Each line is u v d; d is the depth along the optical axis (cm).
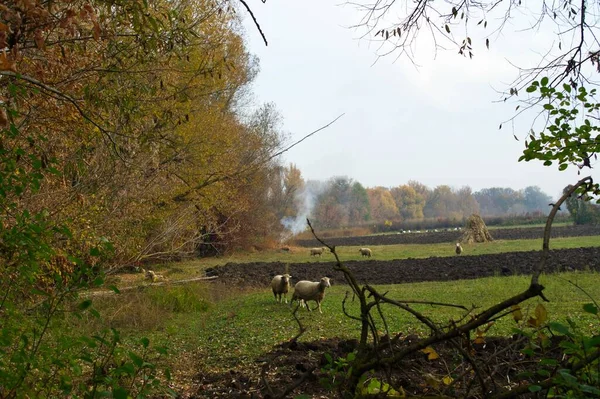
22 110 870
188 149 1847
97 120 963
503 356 673
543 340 366
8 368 488
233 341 1215
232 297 2073
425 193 13975
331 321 1396
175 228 1606
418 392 633
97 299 1426
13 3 582
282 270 3034
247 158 2773
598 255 2900
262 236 5081
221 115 2683
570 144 619
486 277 2367
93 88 830
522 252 3388
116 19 765
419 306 1540
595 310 319
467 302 1586
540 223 8112
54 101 873
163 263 3100
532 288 297
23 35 626
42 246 501
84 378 645
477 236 4966
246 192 3947
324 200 10962
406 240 6303
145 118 1015
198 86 1263
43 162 587
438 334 334
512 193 16200
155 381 448
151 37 789
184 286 1903
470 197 14138
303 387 782
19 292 569
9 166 532
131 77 884
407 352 342
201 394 808
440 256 3650
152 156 1199
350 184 11706
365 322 365
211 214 2383
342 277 2675
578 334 360
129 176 1184
